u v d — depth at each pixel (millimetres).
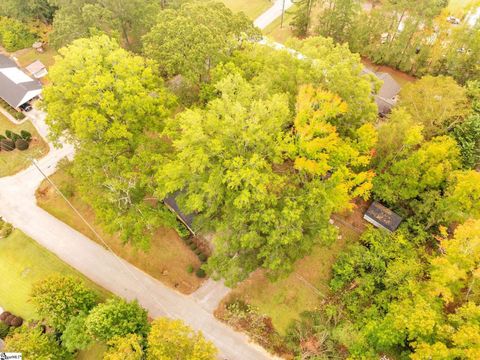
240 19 52594
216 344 38750
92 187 40500
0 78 62062
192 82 45125
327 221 36031
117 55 40531
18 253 45875
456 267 33062
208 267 37188
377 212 44469
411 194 42750
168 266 44125
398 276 37531
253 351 38312
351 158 40281
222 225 35469
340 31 67875
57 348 36156
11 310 42062
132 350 33562
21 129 59281
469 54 58969
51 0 65562
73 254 45656
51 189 51531
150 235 45594
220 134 35906
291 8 86375
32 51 72938
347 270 39969
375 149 44250
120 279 43562
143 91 39375
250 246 33719
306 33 76875
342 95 41844
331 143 38312
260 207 33594
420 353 30906
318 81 42719
